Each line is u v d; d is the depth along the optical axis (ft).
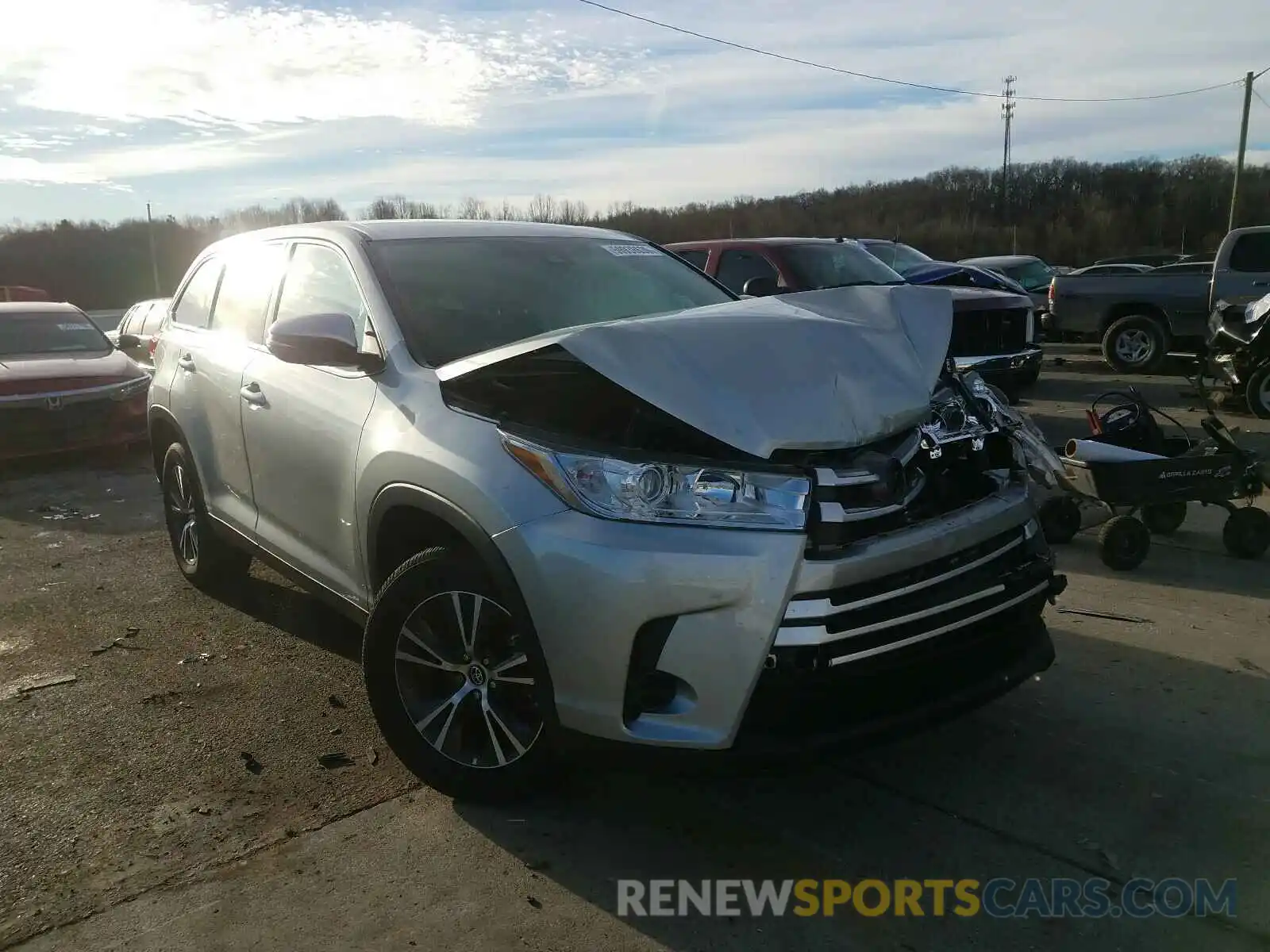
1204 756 11.48
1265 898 9.01
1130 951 8.37
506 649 10.15
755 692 8.64
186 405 16.40
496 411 10.27
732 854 9.79
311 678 14.02
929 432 10.26
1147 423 19.51
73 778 11.30
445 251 13.50
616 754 9.08
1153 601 16.57
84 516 24.31
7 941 8.54
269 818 10.45
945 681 9.62
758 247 29.60
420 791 10.98
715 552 8.60
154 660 14.75
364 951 8.43
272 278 14.93
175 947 8.47
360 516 11.50
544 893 9.20
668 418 9.24
